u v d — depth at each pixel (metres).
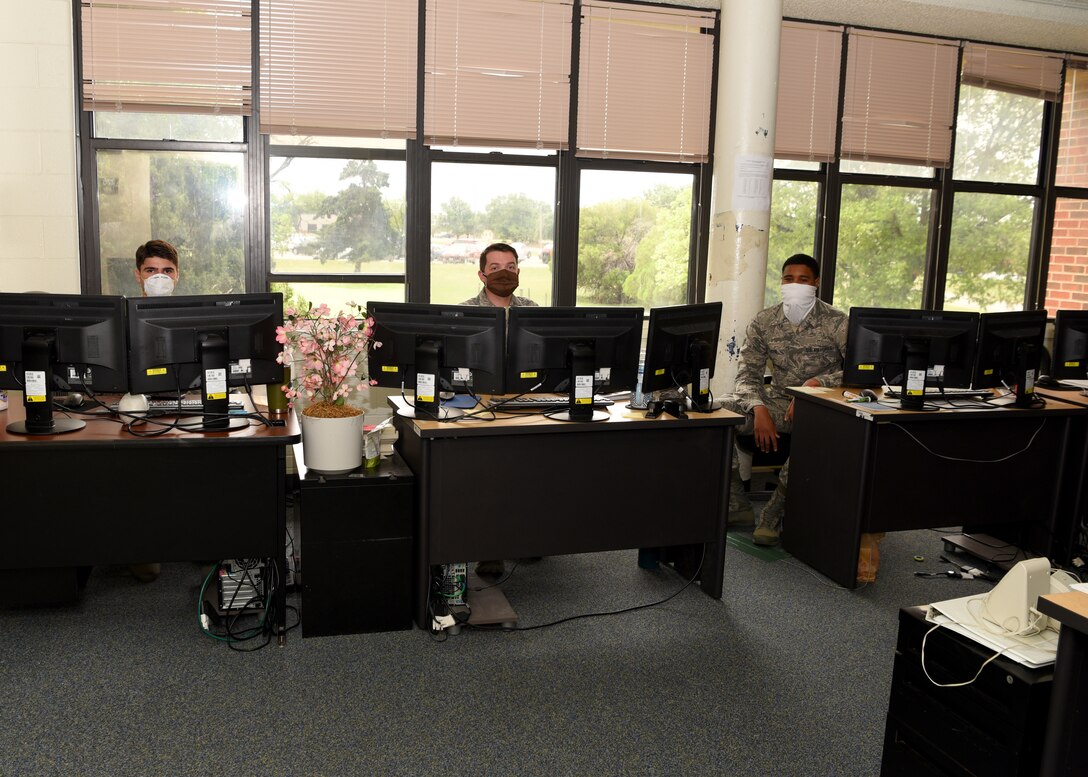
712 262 4.72
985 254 5.76
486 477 2.97
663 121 5.00
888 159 5.42
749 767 2.25
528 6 4.69
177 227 4.43
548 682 2.67
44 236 4.21
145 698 2.50
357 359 3.13
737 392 4.19
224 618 2.98
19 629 2.94
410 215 4.70
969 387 3.70
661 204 5.11
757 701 2.59
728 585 3.51
